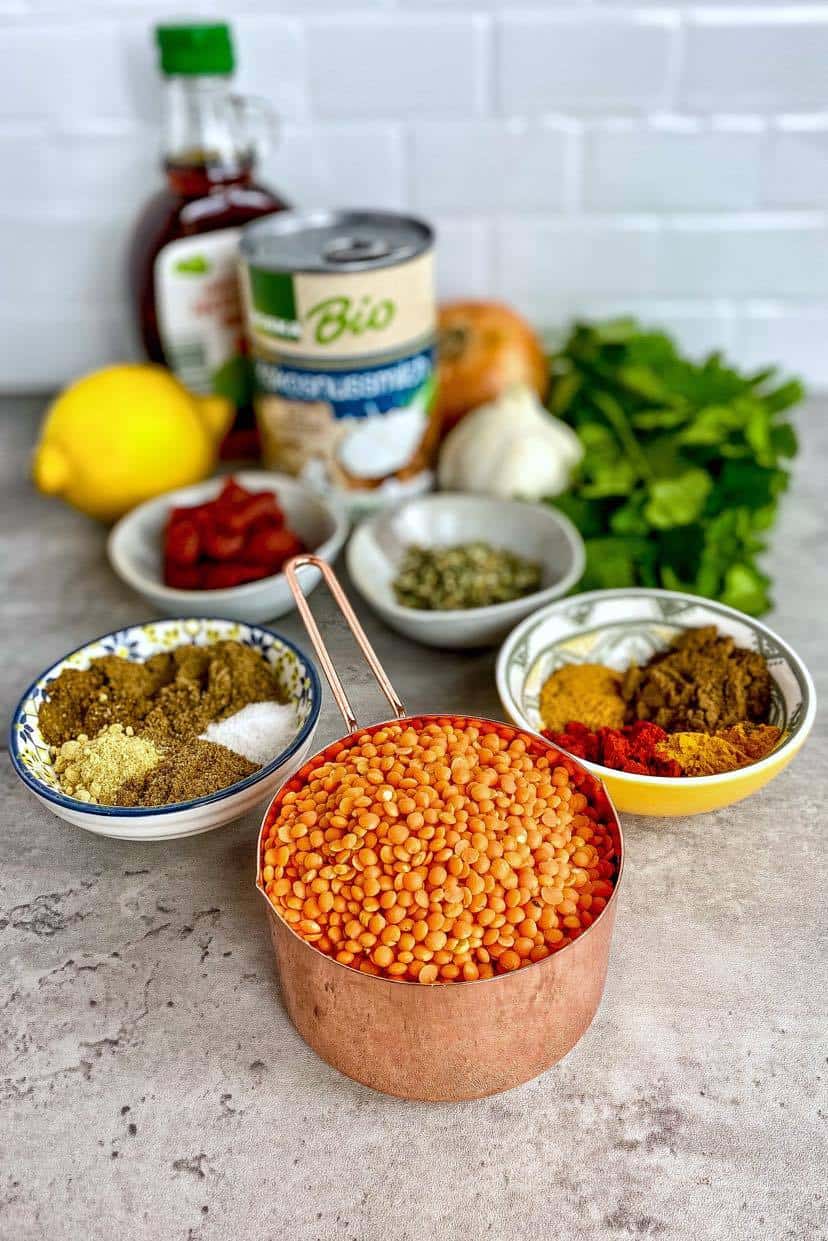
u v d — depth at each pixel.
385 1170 0.50
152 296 0.98
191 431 0.93
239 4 0.96
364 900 0.51
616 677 0.72
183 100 0.91
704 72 0.98
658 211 1.06
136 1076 0.54
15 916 0.63
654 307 1.12
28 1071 0.55
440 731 0.59
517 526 0.87
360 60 0.98
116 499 0.92
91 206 1.06
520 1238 0.47
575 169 1.03
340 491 0.91
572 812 0.57
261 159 1.04
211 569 0.81
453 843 0.52
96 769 0.62
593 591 0.80
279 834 0.55
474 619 0.75
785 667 0.67
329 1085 0.54
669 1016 0.56
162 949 0.61
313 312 0.83
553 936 0.51
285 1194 0.49
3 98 1.00
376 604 0.77
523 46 0.97
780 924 0.61
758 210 1.05
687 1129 0.51
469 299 1.12
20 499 1.03
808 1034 0.55
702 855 0.65
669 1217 0.48
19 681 0.79
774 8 0.94
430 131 1.02
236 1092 0.53
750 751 0.63
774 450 0.91
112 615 0.86
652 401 0.96
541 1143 0.51
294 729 0.66
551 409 1.03
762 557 0.90
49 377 1.17
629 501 0.87
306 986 0.51
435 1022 0.47
